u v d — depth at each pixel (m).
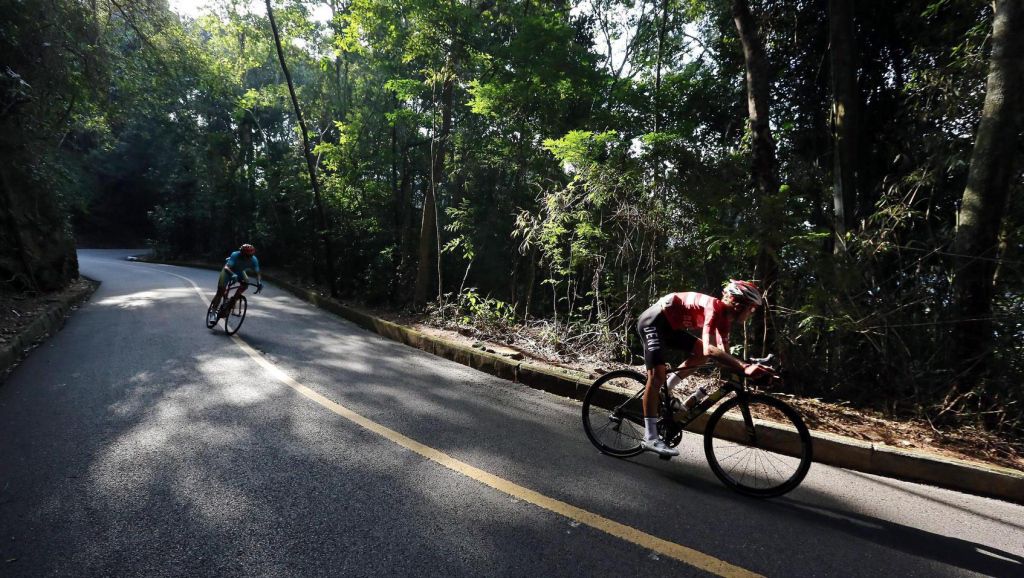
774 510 3.21
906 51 7.56
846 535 2.94
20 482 3.08
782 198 5.30
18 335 6.68
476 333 8.23
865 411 4.91
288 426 4.17
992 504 3.49
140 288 14.49
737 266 6.37
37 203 12.14
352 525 2.75
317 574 2.34
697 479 3.62
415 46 10.48
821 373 5.39
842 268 5.21
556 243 8.09
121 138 35.62
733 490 3.47
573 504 3.12
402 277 13.37
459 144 14.78
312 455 3.62
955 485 3.72
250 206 25.38
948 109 6.38
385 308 11.80
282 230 20.92
